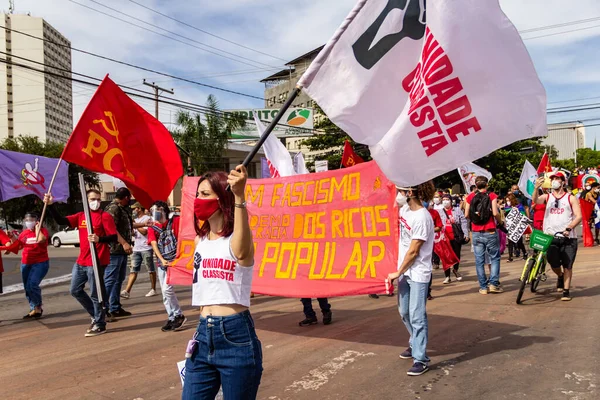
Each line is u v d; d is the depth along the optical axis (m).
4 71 112.44
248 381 2.56
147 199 6.65
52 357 5.60
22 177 8.12
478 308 7.22
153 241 6.76
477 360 4.88
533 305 7.23
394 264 5.43
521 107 3.76
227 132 36.72
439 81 3.85
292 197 6.36
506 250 16.39
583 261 11.51
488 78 3.79
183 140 35.50
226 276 2.60
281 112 3.02
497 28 3.80
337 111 3.95
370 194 5.74
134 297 9.95
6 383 4.75
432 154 3.86
